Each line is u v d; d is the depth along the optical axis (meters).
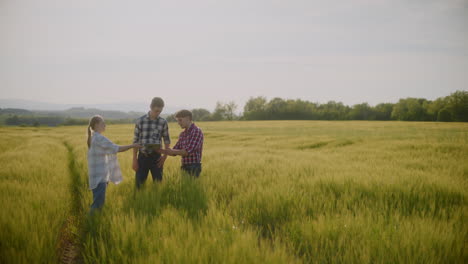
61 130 48.34
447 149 12.37
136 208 3.98
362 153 12.46
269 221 4.00
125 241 2.90
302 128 40.59
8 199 4.23
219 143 20.75
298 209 4.10
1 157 9.71
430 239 2.97
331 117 114.69
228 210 4.18
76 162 9.43
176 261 2.45
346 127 40.84
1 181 5.68
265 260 2.49
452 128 32.84
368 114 110.06
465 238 3.13
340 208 4.14
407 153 11.68
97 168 4.16
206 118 133.38
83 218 4.04
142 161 5.14
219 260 2.51
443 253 2.80
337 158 10.74
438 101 88.25
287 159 9.46
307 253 3.03
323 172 6.80
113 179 4.46
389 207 4.28
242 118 128.12
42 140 21.97
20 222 3.31
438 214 3.93
